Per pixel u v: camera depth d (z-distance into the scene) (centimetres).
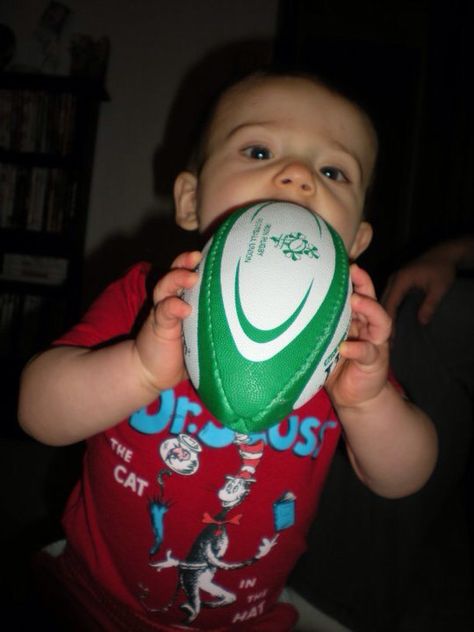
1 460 175
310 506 78
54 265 210
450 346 88
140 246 233
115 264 233
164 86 232
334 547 90
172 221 233
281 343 47
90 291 234
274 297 48
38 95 204
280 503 74
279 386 47
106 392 57
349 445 75
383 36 322
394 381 77
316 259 51
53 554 86
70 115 205
